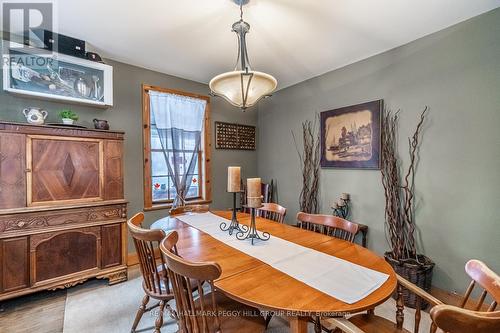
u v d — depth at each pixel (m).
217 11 1.93
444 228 2.17
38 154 2.05
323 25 2.12
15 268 1.94
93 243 2.31
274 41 2.41
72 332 1.75
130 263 2.87
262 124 4.16
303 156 3.48
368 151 2.71
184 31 2.23
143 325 1.83
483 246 1.95
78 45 2.33
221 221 2.22
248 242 1.64
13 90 2.09
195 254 1.42
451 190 2.13
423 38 2.29
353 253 1.45
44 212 2.06
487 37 1.91
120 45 2.48
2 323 1.84
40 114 2.21
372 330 1.19
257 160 4.23
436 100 2.21
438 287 2.19
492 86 1.90
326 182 3.18
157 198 3.22
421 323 1.88
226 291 1.02
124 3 1.82
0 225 1.88
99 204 2.32
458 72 2.07
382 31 2.21
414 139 2.36
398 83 2.48
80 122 2.60
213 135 3.73
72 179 2.21
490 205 1.91
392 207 2.44
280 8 1.89
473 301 1.99
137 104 3.00
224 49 2.58
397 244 2.30
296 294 1.00
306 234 1.82
